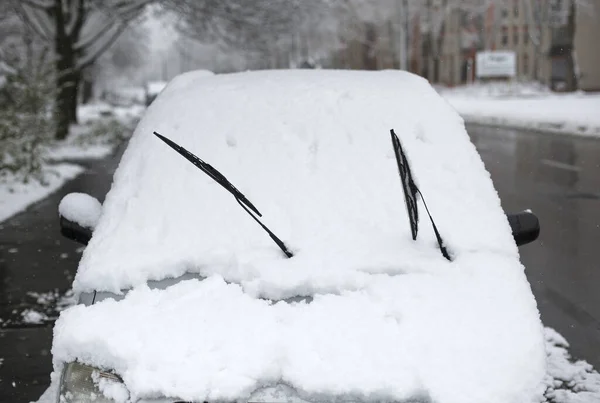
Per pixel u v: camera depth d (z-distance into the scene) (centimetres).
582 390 496
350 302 308
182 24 3391
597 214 1140
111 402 281
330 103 410
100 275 331
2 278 833
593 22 6306
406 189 344
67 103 3133
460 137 397
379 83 430
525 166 1750
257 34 3303
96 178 1755
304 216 362
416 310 304
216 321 299
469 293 314
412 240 351
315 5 3331
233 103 412
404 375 277
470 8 8194
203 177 377
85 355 291
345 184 375
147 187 376
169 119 408
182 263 337
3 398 515
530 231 402
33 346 617
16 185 1538
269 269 326
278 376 279
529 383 280
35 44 3400
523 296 315
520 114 3438
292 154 388
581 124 2658
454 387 275
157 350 286
